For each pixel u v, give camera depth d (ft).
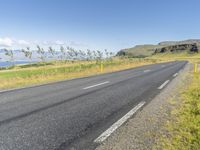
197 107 24.16
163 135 16.53
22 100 30.07
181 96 31.63
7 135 16.66
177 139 15.65
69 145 14.83
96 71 91.20
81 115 22.00
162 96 32.14
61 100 29.63
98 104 26.99
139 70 91.71
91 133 17.01
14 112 23.36
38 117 21.35
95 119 20.65
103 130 17.66
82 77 65.46
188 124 18.75
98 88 40.75
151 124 19.15
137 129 17.89
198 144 14.76
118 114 22.38
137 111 23.61
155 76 63.16
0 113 23.02
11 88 44.52
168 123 19.34
